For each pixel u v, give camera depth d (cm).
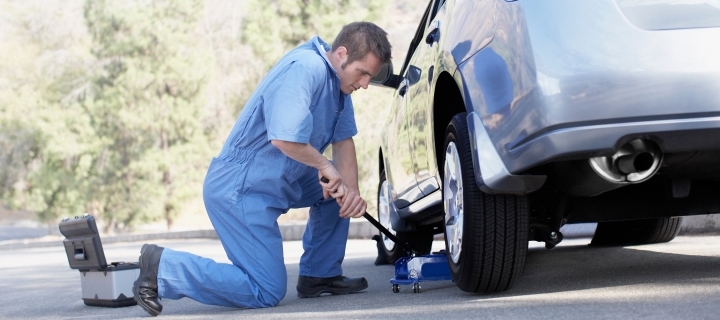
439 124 304
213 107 2325
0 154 2348
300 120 278
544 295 259
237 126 292
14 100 2372
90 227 340
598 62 211
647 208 290
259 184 289
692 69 208
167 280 282
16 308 373
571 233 622
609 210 288
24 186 2416
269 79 286
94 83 2220
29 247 1666
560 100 211
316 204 325
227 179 290
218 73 2330
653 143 213
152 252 284
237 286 285
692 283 256
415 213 394
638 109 208
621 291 252
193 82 2144
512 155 228
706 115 207
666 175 246
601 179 221
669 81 208
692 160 227
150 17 2120
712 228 512
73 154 2206
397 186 412
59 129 2219
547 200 283
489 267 257
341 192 295
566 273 333
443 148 296
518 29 225
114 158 2208
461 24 274
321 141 306
